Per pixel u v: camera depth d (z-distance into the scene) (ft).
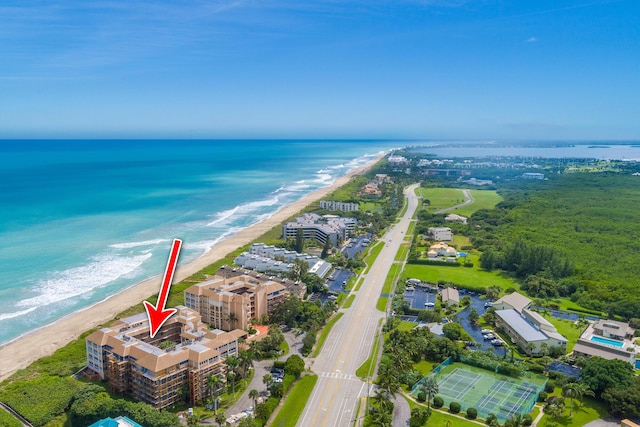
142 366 542.57
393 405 549.13
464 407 555.69
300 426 515.91
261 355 654.53
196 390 552.41
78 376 606.96
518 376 629.51
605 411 552.82
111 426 427.74
